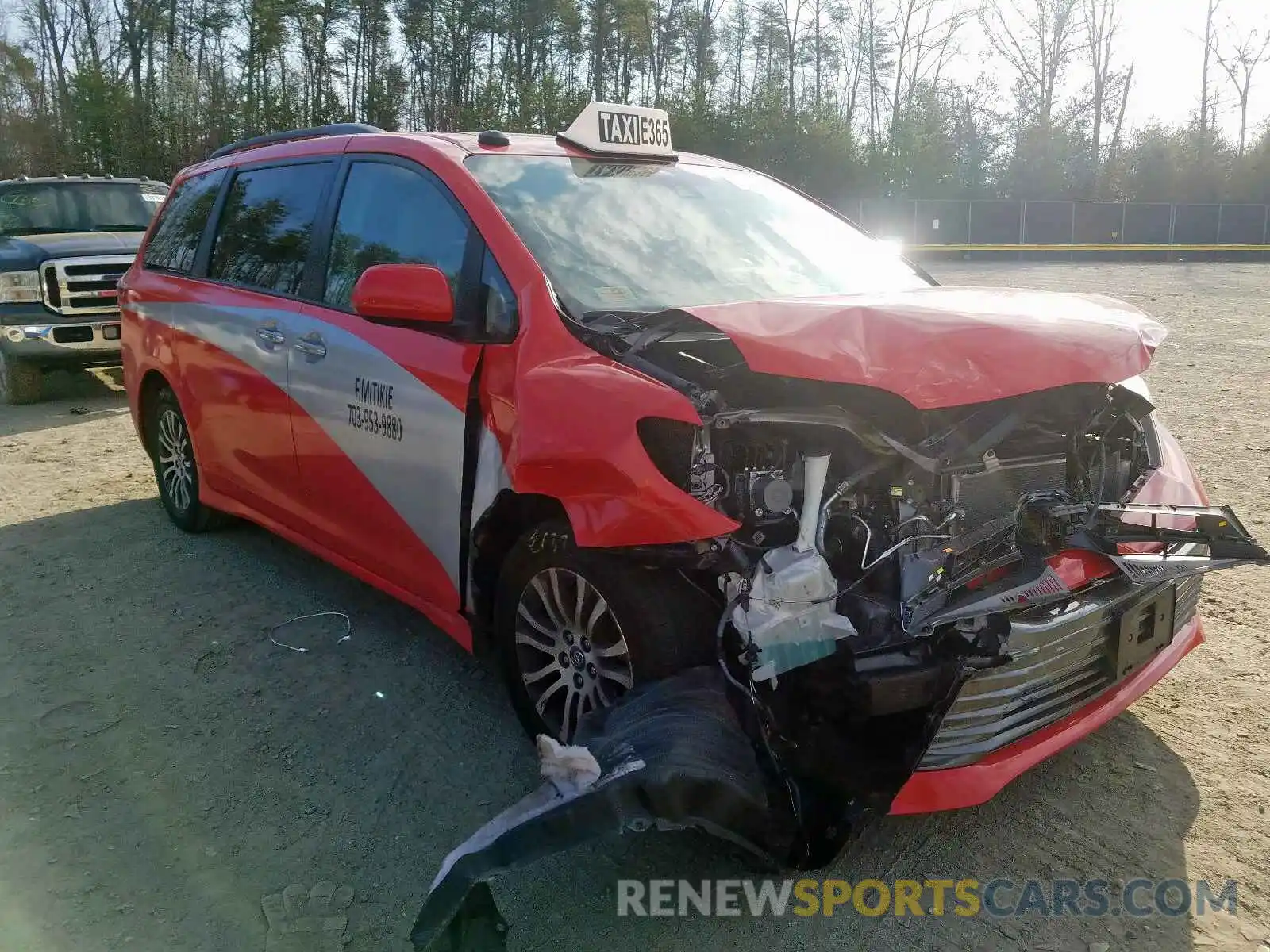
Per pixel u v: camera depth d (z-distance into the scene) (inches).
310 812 117.6
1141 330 115.2
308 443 153.9
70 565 197.0
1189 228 1558.8
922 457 99.2
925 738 93.7
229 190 188.4
